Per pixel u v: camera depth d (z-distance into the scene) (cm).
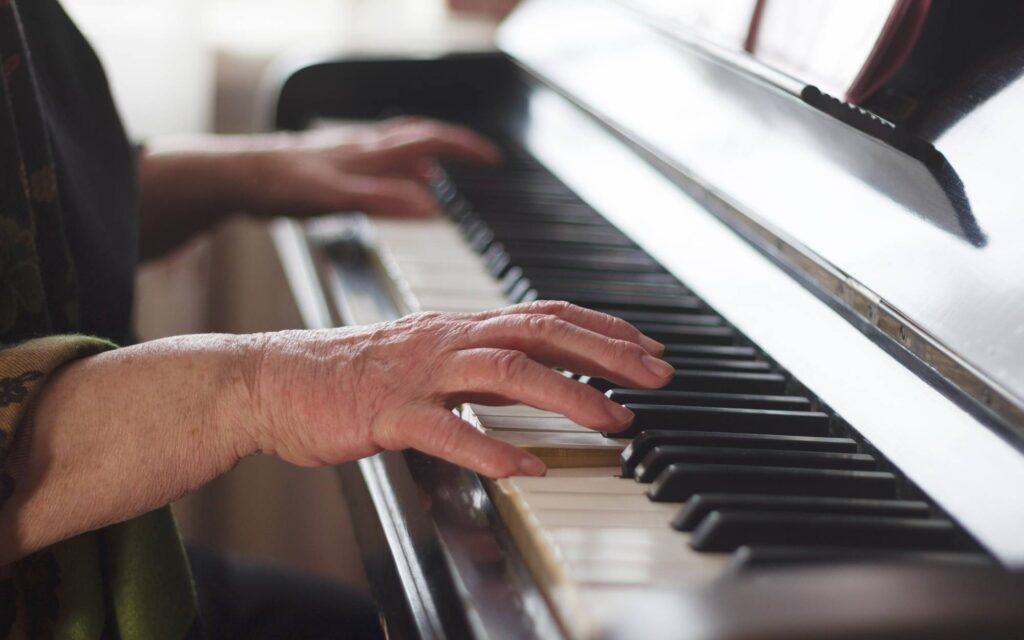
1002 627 54
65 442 75
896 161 81
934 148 79
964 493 68
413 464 76
